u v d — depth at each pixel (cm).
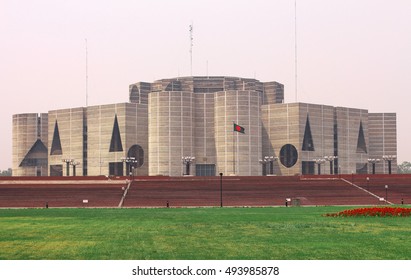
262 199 13150
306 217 7438
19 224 6400
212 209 10338
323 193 13738
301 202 12862
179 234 5022
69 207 11944
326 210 9550
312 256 3641
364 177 15700
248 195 13500
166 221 6806
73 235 4981
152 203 12719
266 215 8012
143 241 4478
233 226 5897
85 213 8912
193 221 6762
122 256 3678
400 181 15088
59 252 3875
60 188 14012
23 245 4259
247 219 7094
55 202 12688
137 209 10488
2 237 4825
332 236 4766
